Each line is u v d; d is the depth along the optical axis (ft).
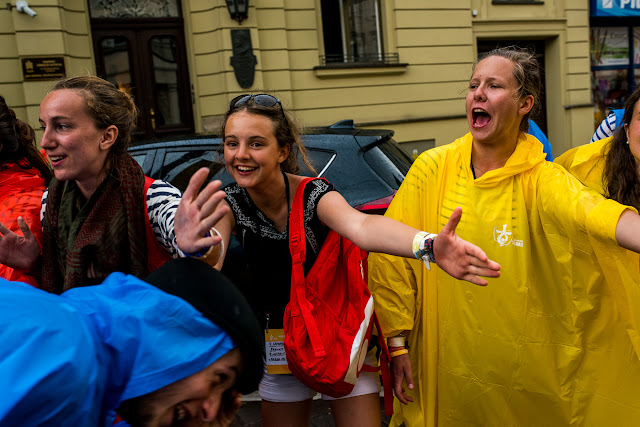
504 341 5.93
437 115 30.78
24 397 2.05
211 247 3.81
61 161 4.69
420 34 30.07
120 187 4.81
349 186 11.17
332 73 28.45
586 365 5.93
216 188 3.51
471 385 6.15
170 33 27.37
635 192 6.15
